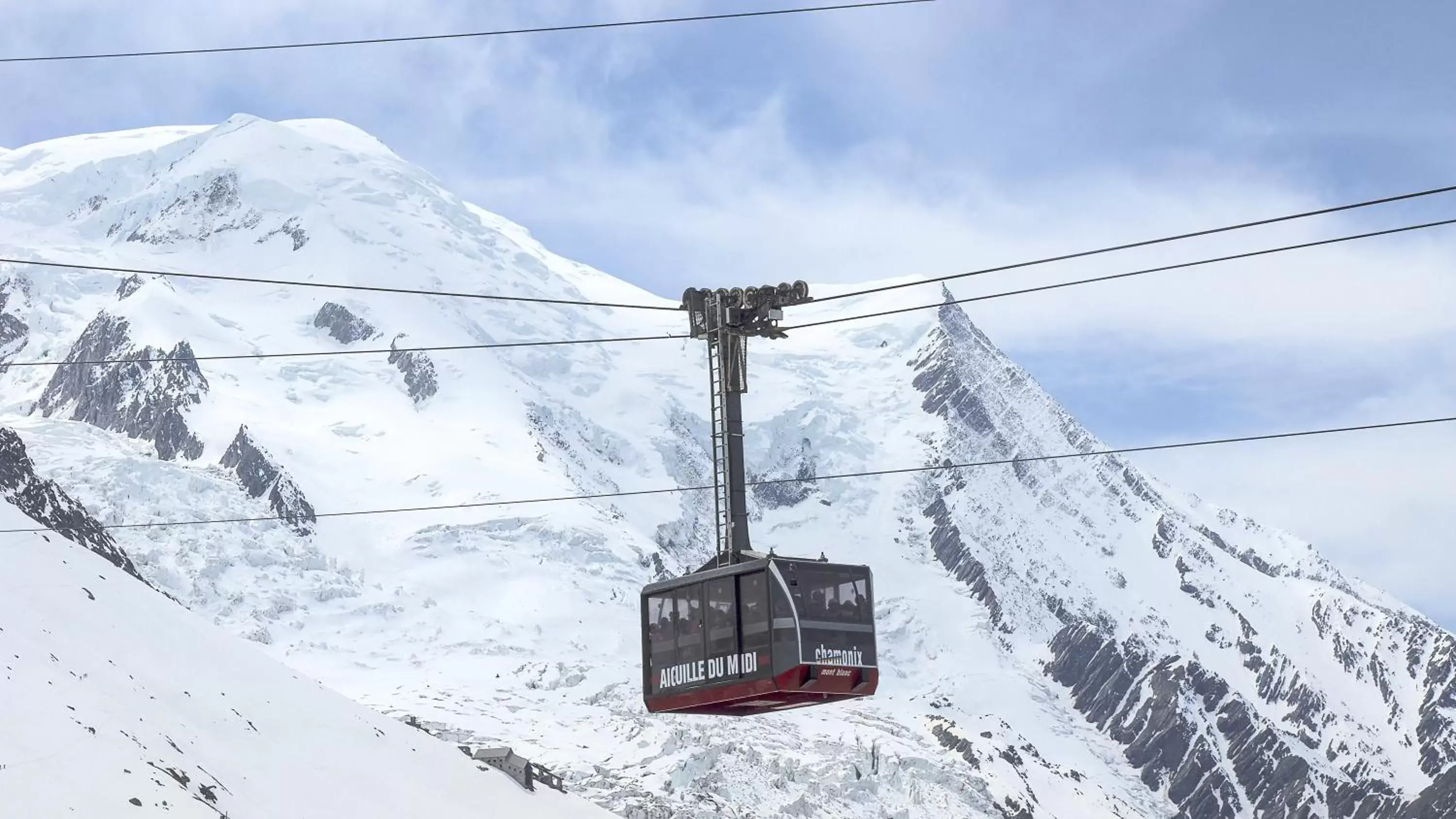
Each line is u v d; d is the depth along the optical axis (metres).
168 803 100.25
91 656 127.50
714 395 49.78
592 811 171.88
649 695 54.16
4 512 148.88
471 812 150.50
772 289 48.00
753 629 51.09
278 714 145.88
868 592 52.28
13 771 94.75
